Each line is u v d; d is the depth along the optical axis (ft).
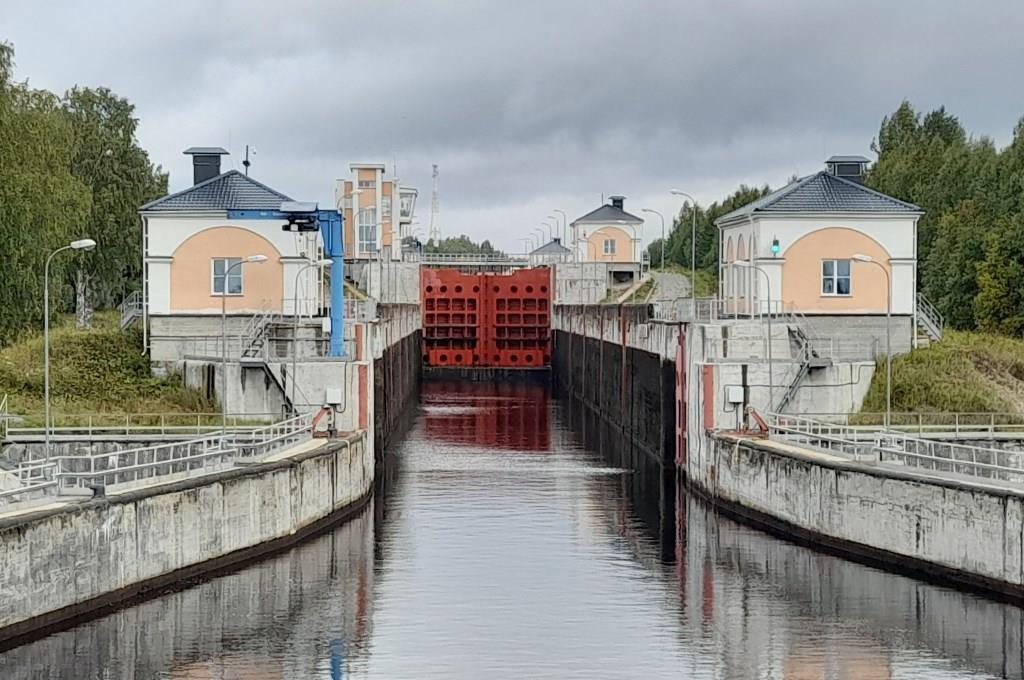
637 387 271.90
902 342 229.45
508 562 153.48
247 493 150.82
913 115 508.53
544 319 435.94
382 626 125.08
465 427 302.04
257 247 228.22
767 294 223.71
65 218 238.68
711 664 113.39
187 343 228.02
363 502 194.39
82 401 215.92
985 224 323.78
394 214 446.19
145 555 132.57
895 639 119.85
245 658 114.52
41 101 237.66
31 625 115.96
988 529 129.08
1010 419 203.00
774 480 172.04
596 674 110.73
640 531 173.27
